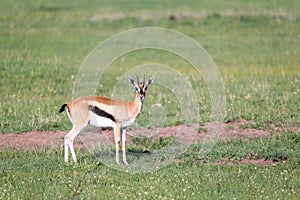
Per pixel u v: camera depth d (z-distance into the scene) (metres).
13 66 70.25
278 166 39.81
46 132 48.00
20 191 35.03
